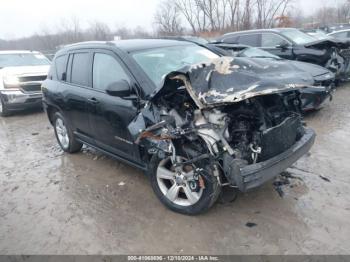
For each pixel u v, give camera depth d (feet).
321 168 14.73
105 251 10.62
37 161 18.76
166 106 11.71
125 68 13.47
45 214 13.03
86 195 14.20
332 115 22.44
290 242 10.27
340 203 12.03
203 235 10.89
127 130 13.17
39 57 35.76
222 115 10.89
